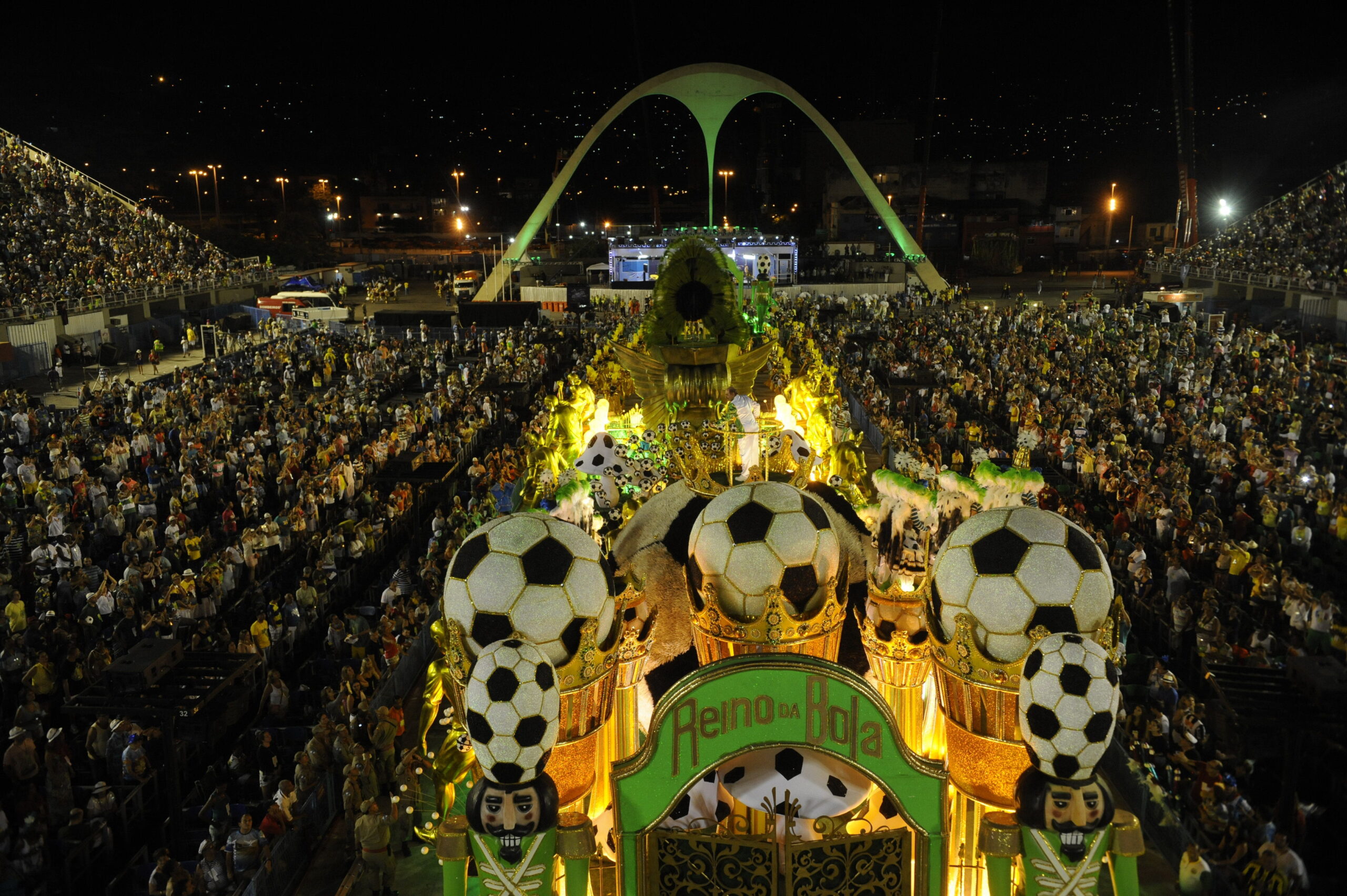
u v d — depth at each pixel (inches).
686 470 204.8
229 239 4202.8
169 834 559.5
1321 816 518.3
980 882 160.7
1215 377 1616.6
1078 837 135.3
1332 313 2117.4
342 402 1620.3
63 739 597.3
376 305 3267.7
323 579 864.3
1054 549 141.3
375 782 550.3
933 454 1048.2
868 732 149.6
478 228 6077.8
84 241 2598.4
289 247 4325.8
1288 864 452.1
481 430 1477.6
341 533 976.3
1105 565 144.7
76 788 585.9
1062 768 132.9
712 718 148.7
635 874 152.7
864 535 208.5
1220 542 871.1
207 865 488.1
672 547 195.3
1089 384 1534.2
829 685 148.2
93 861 537.3
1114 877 143.4
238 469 1257.4
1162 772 559.2
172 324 2468.0
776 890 151.2
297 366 2006.6
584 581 145.4
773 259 3002.0
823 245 3973.9
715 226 3821.4
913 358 1785.2
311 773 553.6
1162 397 1518.2
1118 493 1046.4
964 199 4350.4
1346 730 472.1
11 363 1893.5
